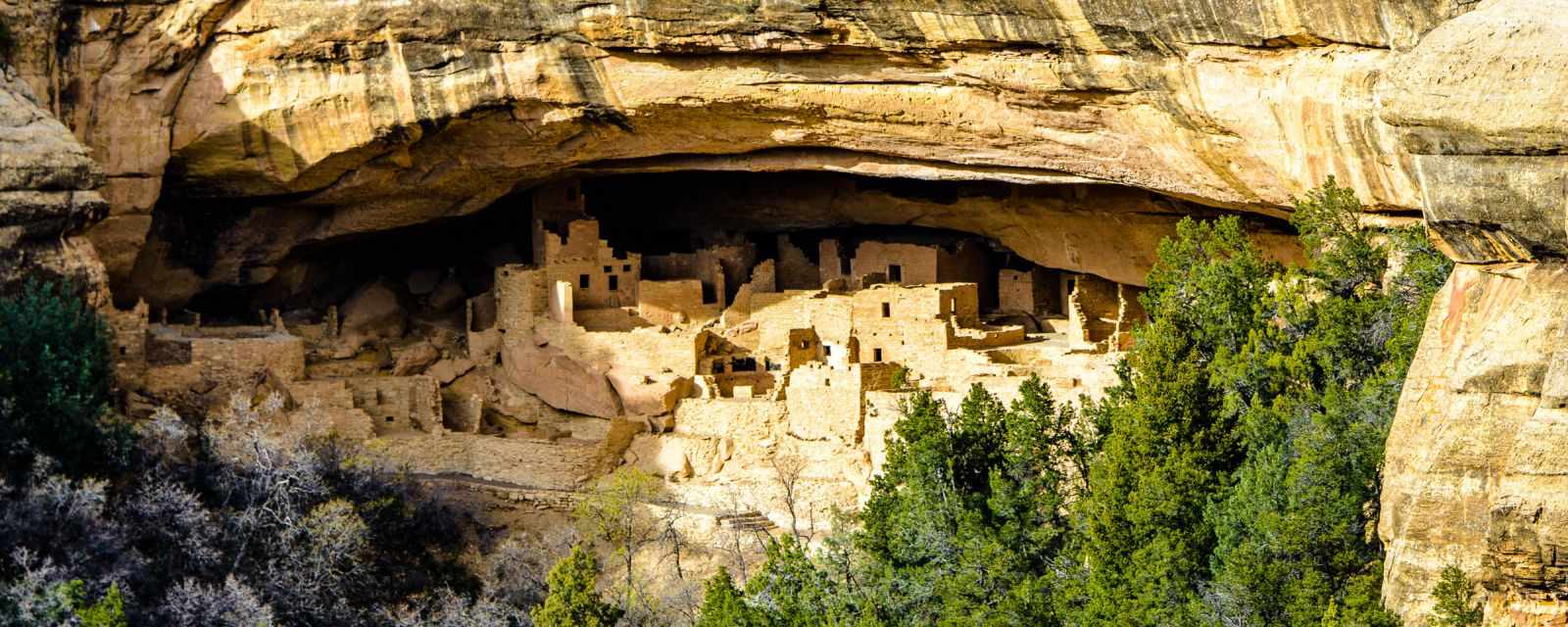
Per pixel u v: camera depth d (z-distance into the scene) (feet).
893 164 179.11
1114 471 155.63
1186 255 169.58
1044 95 162.61
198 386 190.19
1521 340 124.98
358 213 198.90
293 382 192.85
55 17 181.47
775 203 208.13
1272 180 158.51
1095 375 174.40
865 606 155.43
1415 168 133.49
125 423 178.81
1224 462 155.94
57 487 168.35
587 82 177.17
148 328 192.85
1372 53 144.15
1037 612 152.87
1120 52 156.04
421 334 208.54
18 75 180.45
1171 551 149.79
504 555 180.45
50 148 177.37
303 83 183.21
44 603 157.79
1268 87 151.12
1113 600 150.00
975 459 166.09
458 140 188.14
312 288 211.82
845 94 171.42
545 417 197.36
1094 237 188.44
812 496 179.32
